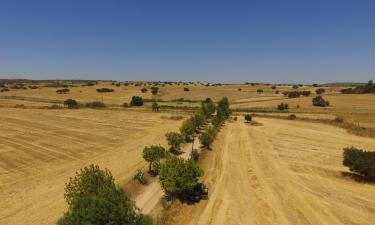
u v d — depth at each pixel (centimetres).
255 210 3572
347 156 4781
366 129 8812
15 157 5306
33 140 6688
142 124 9331
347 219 3434
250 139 7669
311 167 5372
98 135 7500
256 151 6438
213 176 4722
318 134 8494
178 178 3484
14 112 11294
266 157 5978
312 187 4403
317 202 3875
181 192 3650
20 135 7175
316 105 14800
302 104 15362
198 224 3159
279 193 4134
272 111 13525
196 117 8281
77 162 5128
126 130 8288
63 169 4725
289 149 6681
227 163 5472
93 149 6069
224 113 10669
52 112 11594
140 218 2289
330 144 7250
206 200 3778
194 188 3750
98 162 5156
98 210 2036
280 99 17888
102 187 2609
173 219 3180
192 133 7044
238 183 4459
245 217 3381
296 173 5025
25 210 3284
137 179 4028
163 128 8675
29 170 4628
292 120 11150
